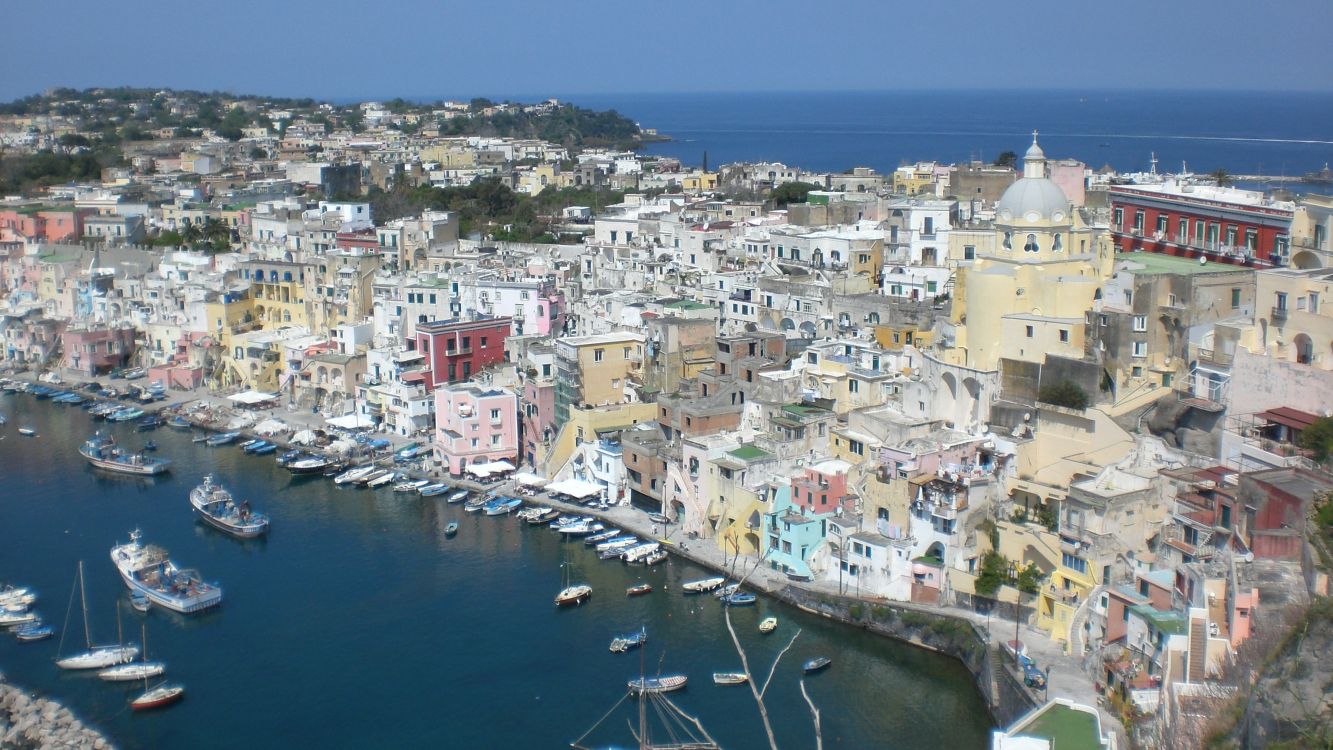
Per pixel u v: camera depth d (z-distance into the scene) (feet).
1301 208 604.49
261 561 638.53
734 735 465.06
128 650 536.01
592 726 477.36
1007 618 518.78
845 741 459.32
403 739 471.62
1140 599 460.96
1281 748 313.32
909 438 592.60
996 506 542.98
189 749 468.34
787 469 625.41
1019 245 628.28
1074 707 389.80
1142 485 511.40
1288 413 512.22
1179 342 580.71
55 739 471.62
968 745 456.86
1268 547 420.77
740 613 563.07
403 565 629.51
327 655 536.42
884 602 546.26
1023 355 603.67
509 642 542.98
